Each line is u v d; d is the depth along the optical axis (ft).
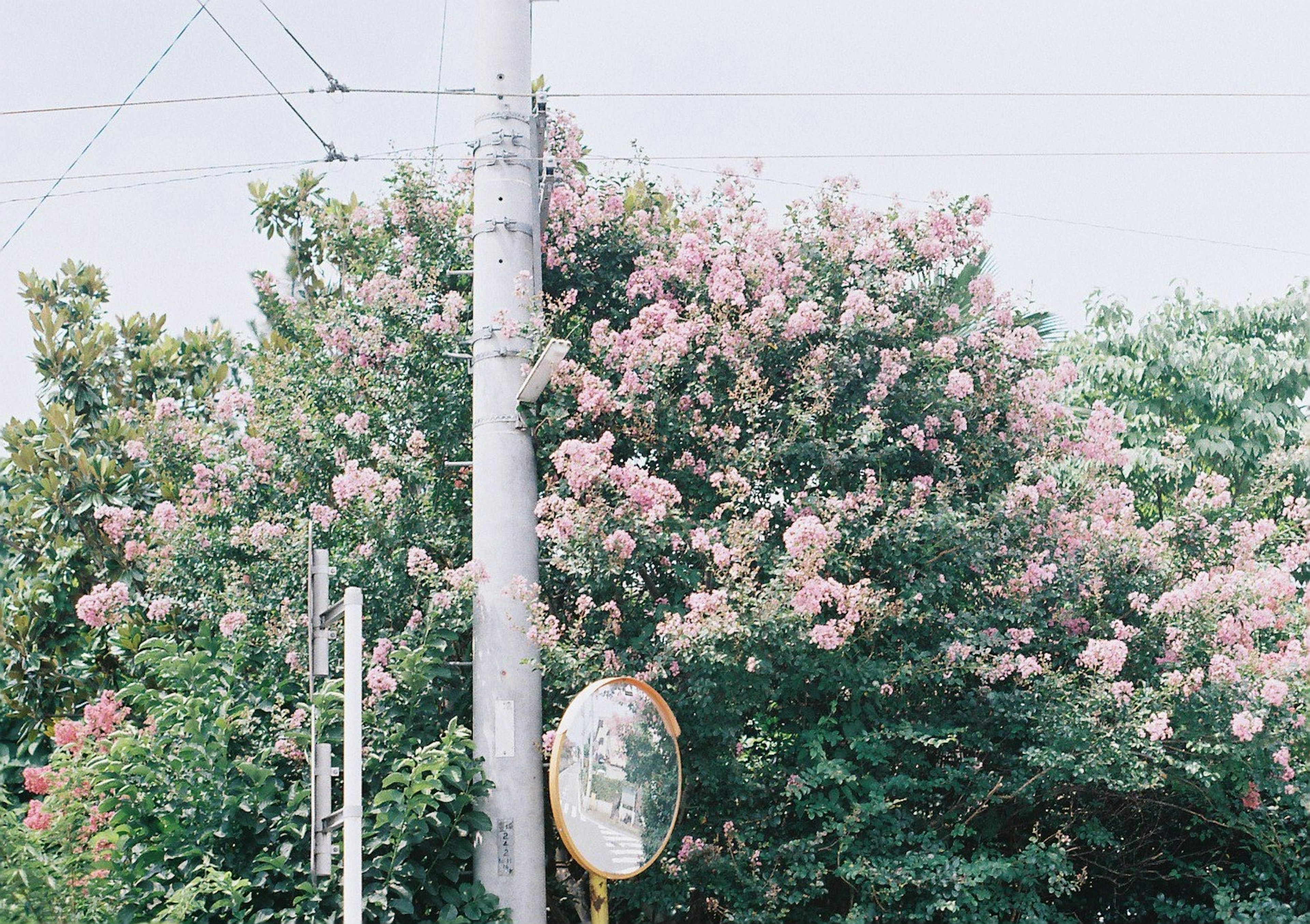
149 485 35.73
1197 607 28.66
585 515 25.93
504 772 25.80
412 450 29.25
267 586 28.27
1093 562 30.40
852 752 27.86
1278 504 46.21
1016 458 30.63
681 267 30.81
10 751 34.45
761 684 26.09
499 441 27.58
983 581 29.71
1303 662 27.35
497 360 28.02
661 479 28.58
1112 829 31.14
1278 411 49.73
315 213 38.22
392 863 23.93
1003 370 30.83
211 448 30.40
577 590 28.17
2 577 36.70
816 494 28.76
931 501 29.43
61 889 21.11
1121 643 26.68
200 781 23.66
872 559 28.53
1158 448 48.32
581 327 31.86
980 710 29.01
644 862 23.65
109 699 28.30
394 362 31.24
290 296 37.86
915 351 30.73
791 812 27.99
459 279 32.63
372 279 33.04
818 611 24.82
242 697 26.43
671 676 26.27
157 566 29.27
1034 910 26.89
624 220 32.63
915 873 26.30
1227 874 29.78
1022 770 28.32
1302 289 51.29
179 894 21.97
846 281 31.22
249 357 38.11
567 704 27.50
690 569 27.32
